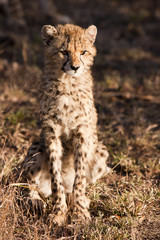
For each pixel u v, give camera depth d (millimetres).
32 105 12250
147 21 22984
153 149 9578
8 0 21297
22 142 9625
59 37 6945
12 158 7801
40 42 18359
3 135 9648
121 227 6059
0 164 7828
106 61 16953
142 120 11094
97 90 13641
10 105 11805
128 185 7633
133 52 18266
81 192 6723
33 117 11312
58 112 6984
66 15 24031
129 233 5938
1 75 14625
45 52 7273
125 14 24078
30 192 6809
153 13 23953
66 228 6008
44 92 7145
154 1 25781
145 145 9664
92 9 25578
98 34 20469
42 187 7215
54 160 6820
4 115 11117
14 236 5750
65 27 7285
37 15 23531
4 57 16578
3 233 5562
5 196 6156
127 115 11898
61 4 27125
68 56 6812
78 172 6848
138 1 26141
